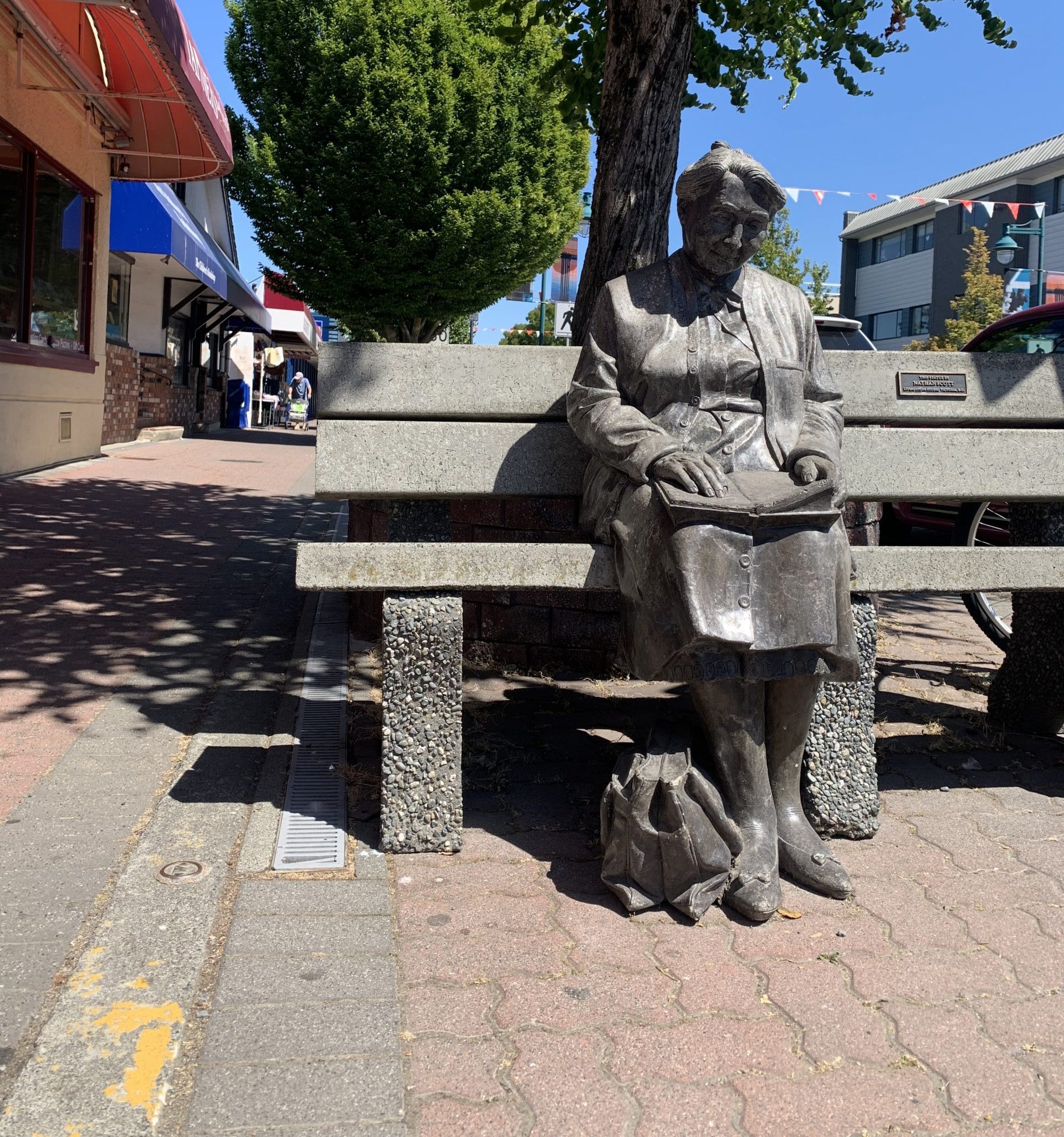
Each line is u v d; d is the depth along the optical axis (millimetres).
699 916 2588
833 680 2775
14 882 2648
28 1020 2070
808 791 3127
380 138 15992
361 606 5309
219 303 22719
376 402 3205
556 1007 2197
